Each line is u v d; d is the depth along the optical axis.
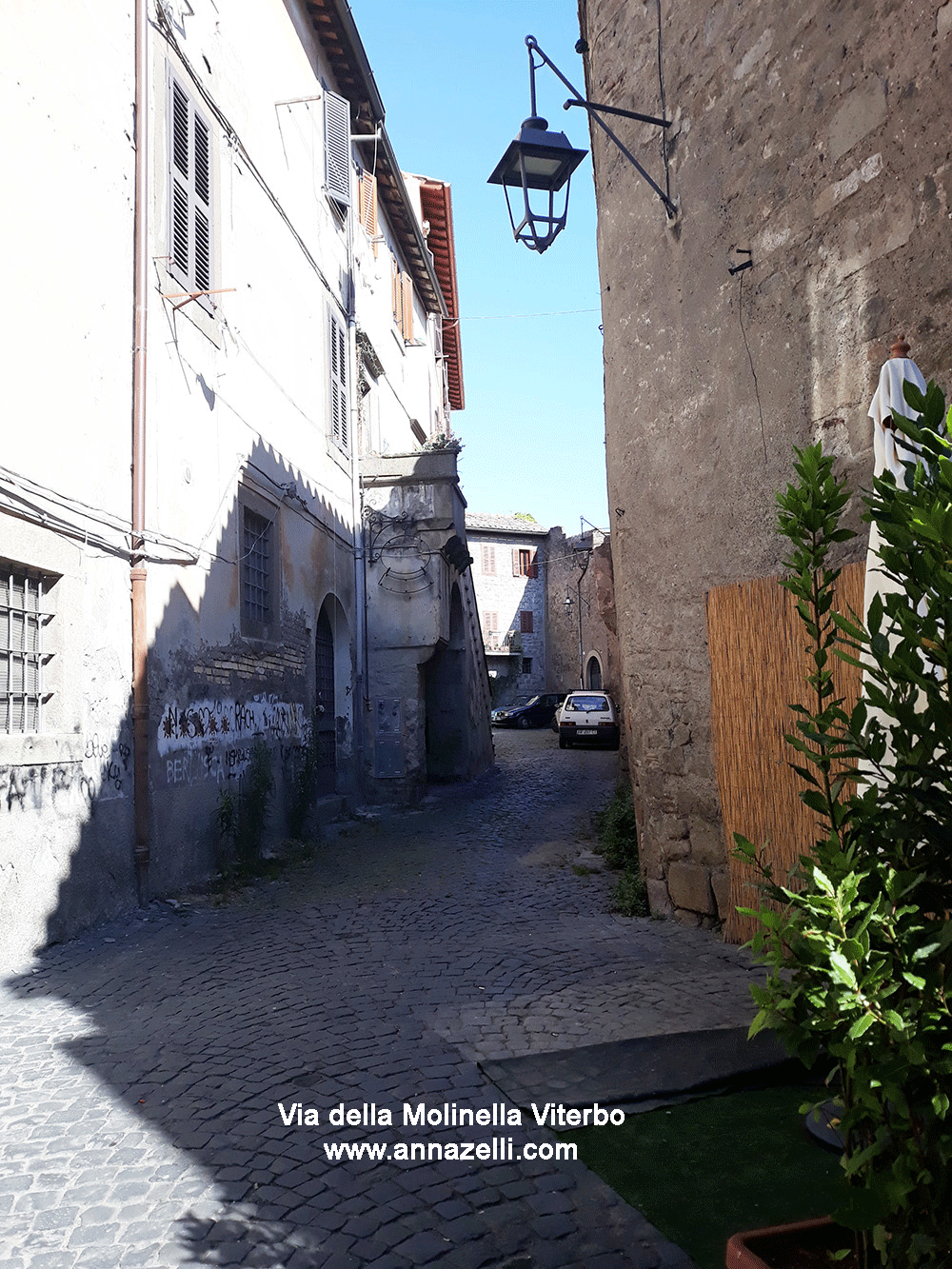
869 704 1.93
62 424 6.79
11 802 6.01
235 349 10.36
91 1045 4.59
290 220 12.72
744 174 6.23
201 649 9.09
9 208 6.18
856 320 5.30
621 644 7.82
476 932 6.87
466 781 18.41
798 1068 4.12
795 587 2.36
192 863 8.59
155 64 8.59
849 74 5.35
